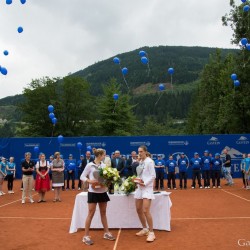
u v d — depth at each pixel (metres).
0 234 7.66
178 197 14.11
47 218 9.61
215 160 18.09
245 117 32.81
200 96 55.31
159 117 109.00
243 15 31.69
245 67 30.48
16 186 20.55
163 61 188.75
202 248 6.31
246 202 12.32
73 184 18.47
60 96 55.78
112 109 49.38
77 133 55.22
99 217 8.18
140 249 6.34
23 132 53.28
